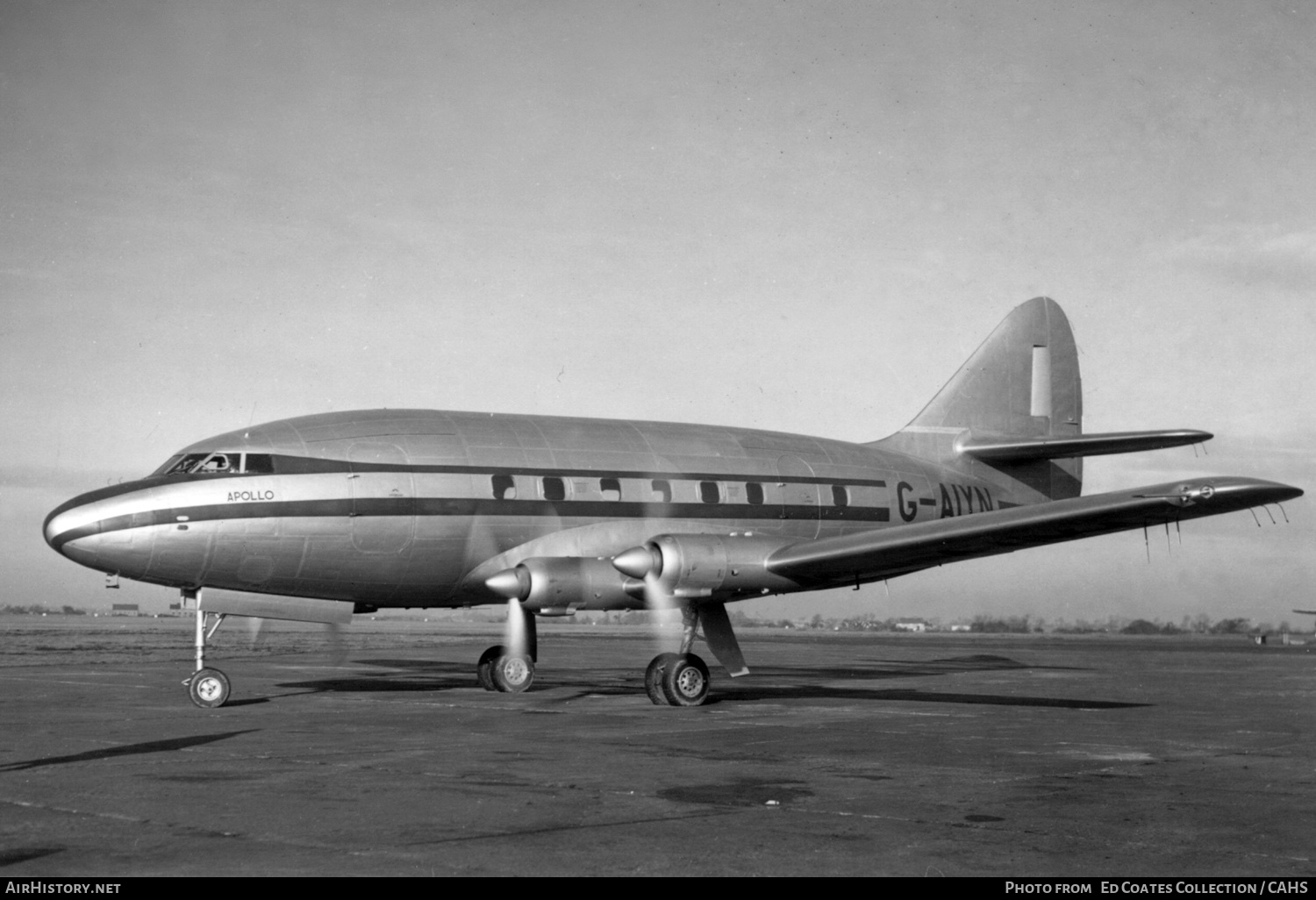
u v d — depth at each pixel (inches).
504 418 816.9
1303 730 593.6
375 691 831.7
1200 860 287.0
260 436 740.0
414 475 752.3
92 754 465.4
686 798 365.7
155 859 276.7
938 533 669.3
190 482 706.8
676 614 762.8
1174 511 606.5
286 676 1018.1
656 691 716.7
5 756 457.1
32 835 302.4
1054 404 1073.5
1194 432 876.6
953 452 1017.5
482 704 725.3
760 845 299.1
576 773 418.3
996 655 1775.3
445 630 3725.4
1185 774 429.7
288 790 374.0
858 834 313.0
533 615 836.6
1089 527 647.1
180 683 914.1
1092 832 317.7
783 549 727.1
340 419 768.3
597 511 802.8
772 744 512.4
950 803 362.0
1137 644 2933.1
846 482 913.5
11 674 1056.2
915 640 3063.5
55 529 698.2
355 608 806.5
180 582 716.0
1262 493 572.1
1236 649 2321.6
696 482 843.4
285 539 720.3
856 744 514.9
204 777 401.7
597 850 291.1
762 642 2559.1
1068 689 918.4
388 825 317.7
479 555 773.3
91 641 2026.3
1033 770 435.2
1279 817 342.0
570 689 860.0
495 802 356.2
